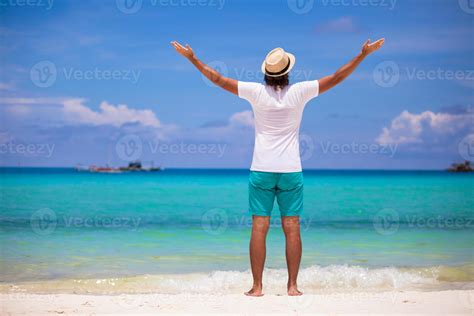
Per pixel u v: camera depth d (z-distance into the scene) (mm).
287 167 4734
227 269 7113
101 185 24938
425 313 4270
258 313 4266
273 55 4727
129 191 23141
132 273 6777
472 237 10570
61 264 7383
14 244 9336
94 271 6898
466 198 20359
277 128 4738
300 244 4930
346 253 8492
